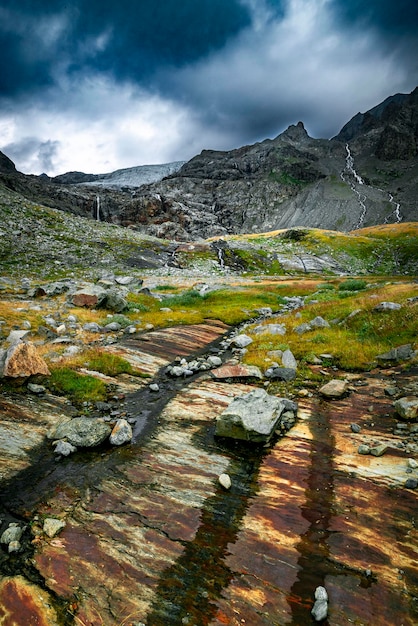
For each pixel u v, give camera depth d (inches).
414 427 384.5
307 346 727.7
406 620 191.8
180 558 238.8
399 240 5836.6
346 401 477.7
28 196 7130.9
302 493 300.2
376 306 849.5
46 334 736.3
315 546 245.4
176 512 281.6
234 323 1190.9
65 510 279.6
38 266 2406.5
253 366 606.2
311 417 438.9
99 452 363.9
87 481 315.9
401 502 278.4
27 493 297.3
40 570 225.5
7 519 267.7
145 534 258.8
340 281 2837.1
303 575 223.9
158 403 486.6
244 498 297.7
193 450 370.9
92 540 251.4
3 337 692.1
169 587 217.6
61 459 347.3
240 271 3895.2
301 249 5408.5
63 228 3597.4
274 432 403.2
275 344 764.0
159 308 1330.0
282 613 200.4
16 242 2810.0
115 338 810.8
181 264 3627.0
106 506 286.0
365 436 381.7
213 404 482.3
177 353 751.1
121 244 3722.9
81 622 194.5
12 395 448.5
